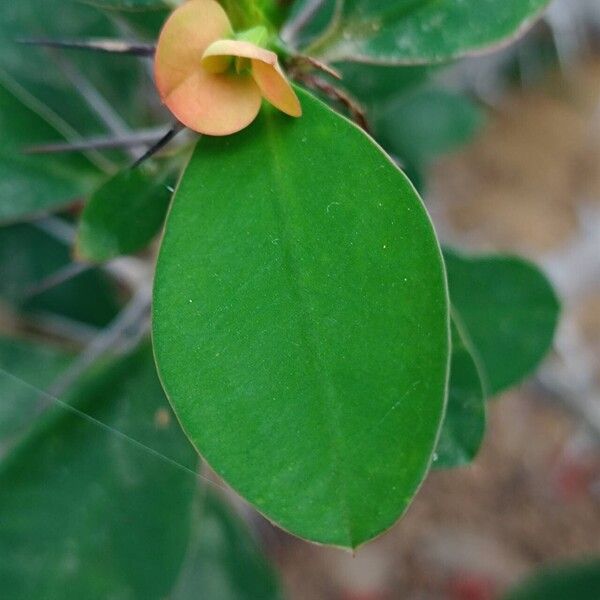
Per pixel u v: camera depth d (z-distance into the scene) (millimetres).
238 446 193
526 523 507
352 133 199
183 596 363
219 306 197
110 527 267
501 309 293
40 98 283
